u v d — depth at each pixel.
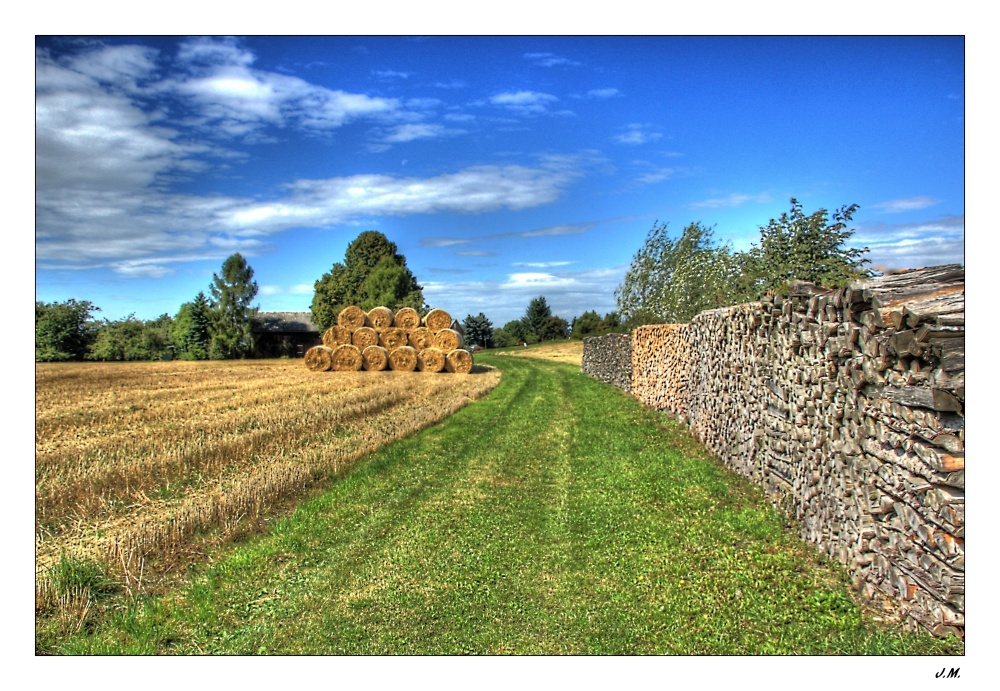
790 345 6.62
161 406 16.47
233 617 5.06
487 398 19.03
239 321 48.38
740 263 15.19
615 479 8.61
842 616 4.52
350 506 7.83
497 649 4.48
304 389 20.53
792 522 6.36
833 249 12.77
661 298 21.91
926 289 4.56
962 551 3.94
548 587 5.46
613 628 4.70
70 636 4.71
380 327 29.19
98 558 5.87
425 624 4.88
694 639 4.45
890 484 4.59
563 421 14.11
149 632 4.77
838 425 5.51
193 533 6.79
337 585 5.60
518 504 7.86
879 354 4.69
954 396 3.97
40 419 14.27
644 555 5.93
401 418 14.23
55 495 7.82
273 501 8.03
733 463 8.81
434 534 6.83
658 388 14.83
